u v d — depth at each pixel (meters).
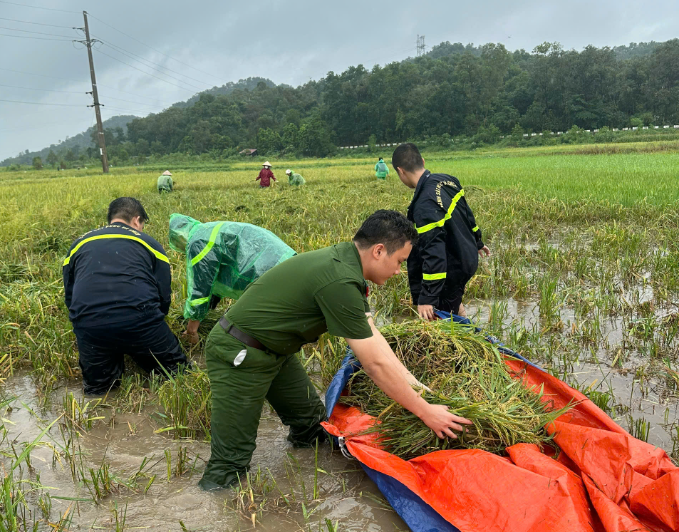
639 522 2.33
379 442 3.21
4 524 2.61
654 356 4.54
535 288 6.51
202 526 2.75
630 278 6.65
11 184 33.41
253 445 3.10
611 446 2.75
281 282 2.81
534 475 2.50
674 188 13.10
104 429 3.70
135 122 156.75
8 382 4.44
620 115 91.06
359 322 2.68
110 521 2.79
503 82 115.88
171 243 4.68
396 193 15.52
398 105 106.75
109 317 3.92
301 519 2.80
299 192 16.67
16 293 5.92
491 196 13.07
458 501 2.56
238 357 2.83
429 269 4.33
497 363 3.58
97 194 19.53
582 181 16.05
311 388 3.44
